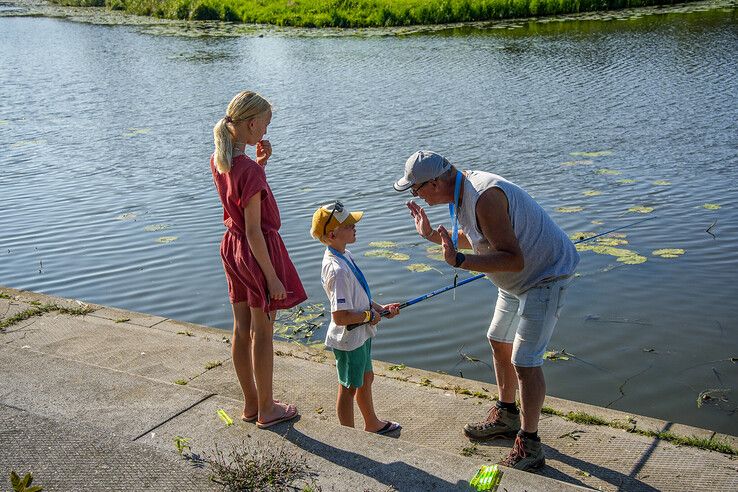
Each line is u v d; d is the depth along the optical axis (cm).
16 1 5519
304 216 956
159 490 323
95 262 841
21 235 936
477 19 3005
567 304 671
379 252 820
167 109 1686
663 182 1009
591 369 565
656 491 352
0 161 1308
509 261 358
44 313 600
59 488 326
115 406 392
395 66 2052
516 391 440
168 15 3775
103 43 2894
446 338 629
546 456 386
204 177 1172
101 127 1541
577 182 1030
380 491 318
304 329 645
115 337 556
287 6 3409
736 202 918
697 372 555
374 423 414
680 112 1384
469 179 370
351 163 1191
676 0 3089
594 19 2747
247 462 335
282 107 1627
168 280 784
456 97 1630
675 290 691
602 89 1616
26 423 377
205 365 507
